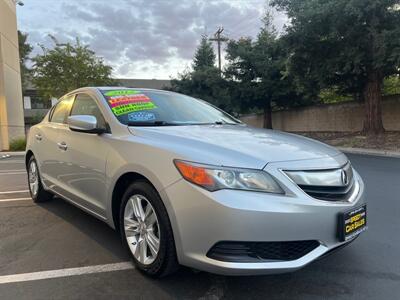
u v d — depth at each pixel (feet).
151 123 12.16
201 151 9.23
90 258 11.71
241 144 9.83
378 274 10.64
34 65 97.40
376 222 15.26
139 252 10.40
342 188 9.68
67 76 95.20
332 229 9.09
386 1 45.83
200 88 113.91
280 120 100.37
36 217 15.98
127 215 10.80
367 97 59.67
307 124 88.74
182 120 12.98
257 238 8.32
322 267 11.09
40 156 16.65
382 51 46.01
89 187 12.45
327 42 55.11
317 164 9.43
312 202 8.78
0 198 19.77
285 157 9.30
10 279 10.30
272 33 95.30
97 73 97.19
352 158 39.40
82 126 11.84
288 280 10.28
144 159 9.92
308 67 60.08
